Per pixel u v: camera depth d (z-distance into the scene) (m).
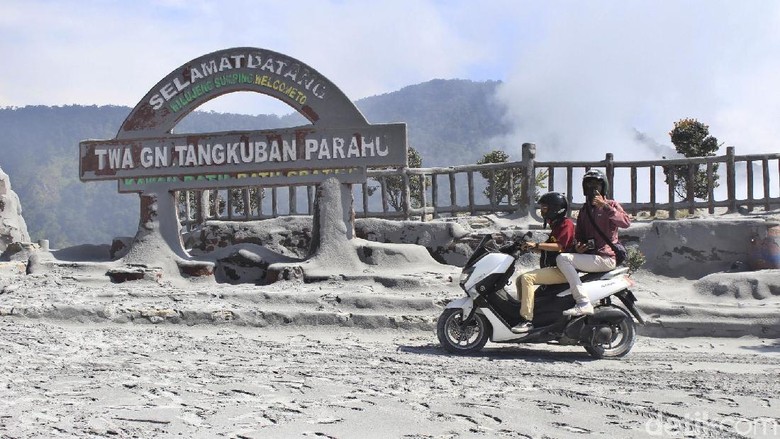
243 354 8.99
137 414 5.94
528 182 16.20
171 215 14.67
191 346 9.59
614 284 8.86
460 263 14.50
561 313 8.89
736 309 10.95
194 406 6.21
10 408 6.16
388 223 15.02
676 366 8.25
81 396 6.62
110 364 8.23
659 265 14.31
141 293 12.62
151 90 14.88
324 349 9.43
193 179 14.62
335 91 14.20
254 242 15.49
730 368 8.11
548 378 7.50
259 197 18.12
